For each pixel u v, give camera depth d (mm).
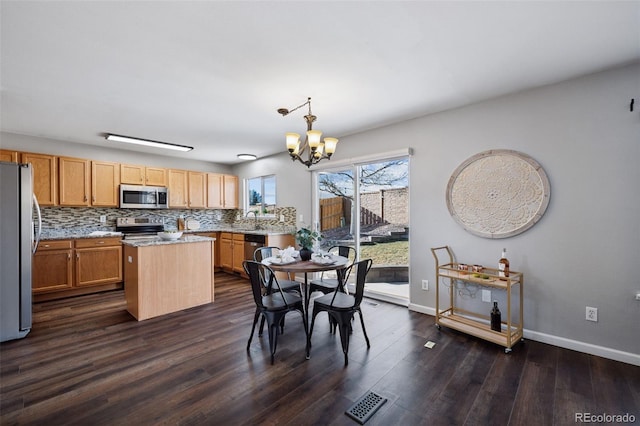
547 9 1604
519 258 2676
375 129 3760
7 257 2631
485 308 2887
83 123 3543
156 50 1991
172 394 1851
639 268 2172
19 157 3855
